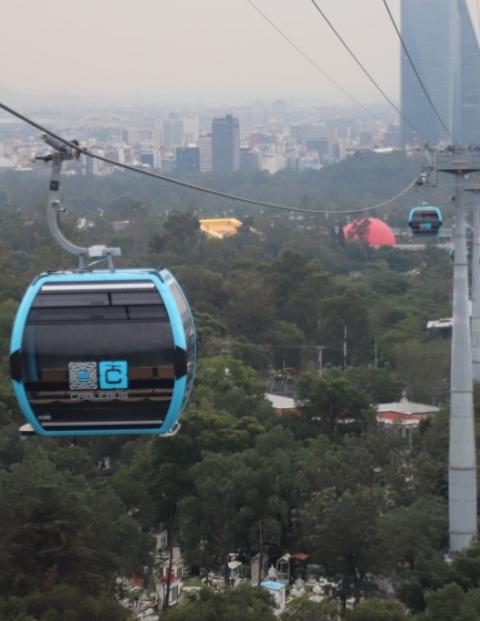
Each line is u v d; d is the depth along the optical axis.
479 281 94.56
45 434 30.06
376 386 128.12
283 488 73.56
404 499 73.69
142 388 29.59
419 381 132.75
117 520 66.69
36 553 59.91
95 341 29.41
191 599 62.12
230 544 73.00
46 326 29.41
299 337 158.88
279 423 100.88
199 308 169.00
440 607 53.47
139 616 68.44
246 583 59.62
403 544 64.31
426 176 62.09
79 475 71.75
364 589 65.00
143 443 96.12
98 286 29.64
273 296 173.62
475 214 95.00
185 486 81.12
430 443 82.44
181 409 30.44
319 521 66.44
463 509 60.28
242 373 120.12
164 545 84.94
